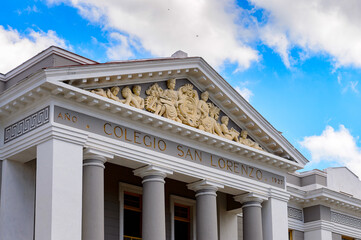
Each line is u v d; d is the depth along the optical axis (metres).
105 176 31.72
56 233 24.64
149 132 29.14
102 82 27.31
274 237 33.50
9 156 27.52
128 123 28.41
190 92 31.00
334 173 44.50
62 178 25.41
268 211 33.97
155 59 29.22
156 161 29.08
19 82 26.19
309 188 42.81
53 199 24.91
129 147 28.12
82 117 26.83
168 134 29.88
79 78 26.20
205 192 31.11
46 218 24.89
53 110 25.91
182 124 29.77
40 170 25.77
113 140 27.64
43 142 25.97
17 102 26.77
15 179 27.69
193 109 30.92
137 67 28.31
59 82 25.58
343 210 43.44
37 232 25.11
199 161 30.98
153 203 28.70
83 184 26.77
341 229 42.78
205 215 30.81
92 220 26.31
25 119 27.14
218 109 32.31
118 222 31.48
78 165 26.05
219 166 31.88
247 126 33.53
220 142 31.45
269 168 34.53
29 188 28.05
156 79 29.75
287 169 35.19
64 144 25.88
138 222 32.62
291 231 41.22
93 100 26.73
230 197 36.06
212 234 30.67
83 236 26.12
